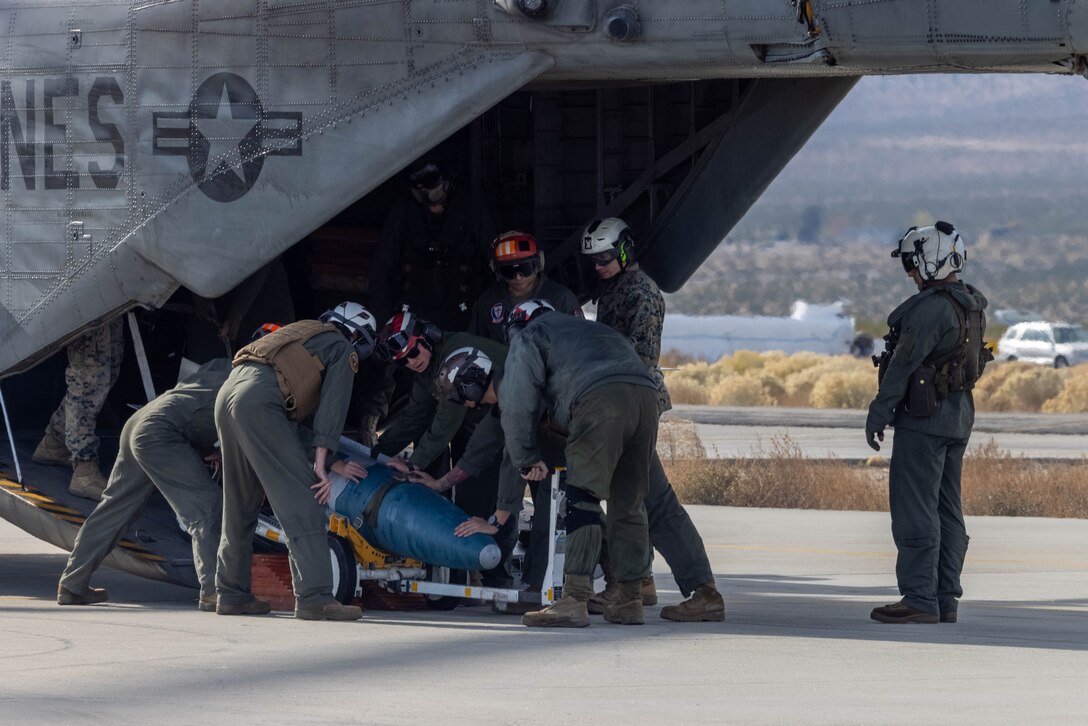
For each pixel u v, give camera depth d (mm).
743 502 67625
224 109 31562
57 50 32688
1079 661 24047
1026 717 19234
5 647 24547
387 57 30719
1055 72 28766
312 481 28203
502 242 30516
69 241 32531
